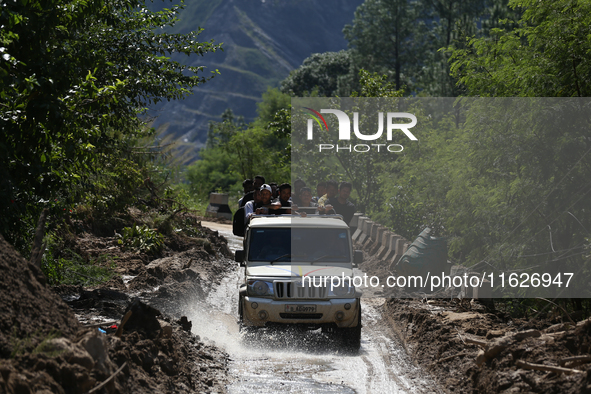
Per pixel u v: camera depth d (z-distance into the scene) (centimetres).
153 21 1193
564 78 938
